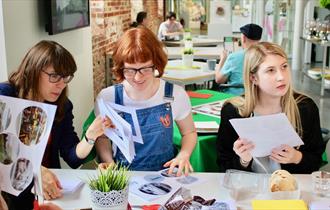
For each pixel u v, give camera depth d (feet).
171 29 26.50
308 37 24.22
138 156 6.66
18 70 5.58
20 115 4.37
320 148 6.96
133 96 6.75
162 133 6.68
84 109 13.55
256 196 5.36
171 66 16.47
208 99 11.51
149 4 30.17
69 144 6.59
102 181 4.54
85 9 12.93
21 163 4.42
